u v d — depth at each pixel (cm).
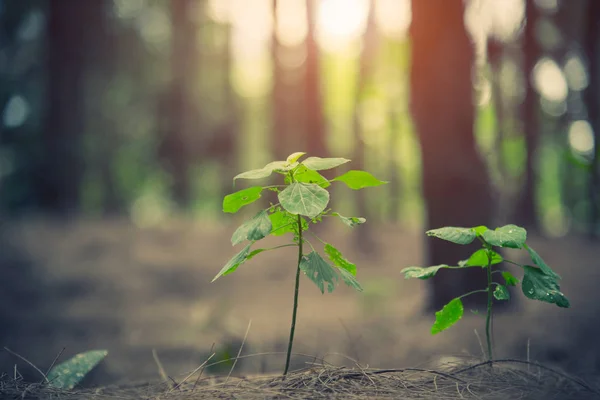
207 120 2859
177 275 1100
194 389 291
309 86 1991
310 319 791
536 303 780
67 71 1908
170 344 666
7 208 2236
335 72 2584
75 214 1809
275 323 768
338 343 625
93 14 1989
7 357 643
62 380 314
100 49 2177
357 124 2083
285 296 1023
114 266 1146
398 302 909
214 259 1291
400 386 282
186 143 2758
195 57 2803
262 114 3216
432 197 750
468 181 742
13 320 812
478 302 716
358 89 2116
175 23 2762
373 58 2150
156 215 2597
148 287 1047
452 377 292
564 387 288
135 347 652
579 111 2092
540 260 273
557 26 1833
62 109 1902
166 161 2817
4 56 2553
